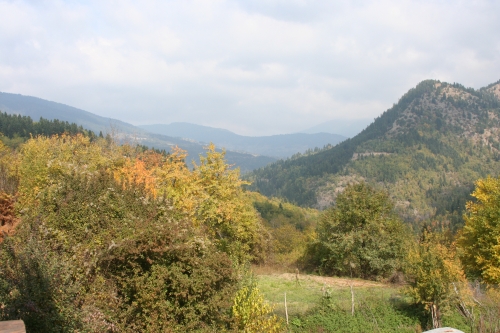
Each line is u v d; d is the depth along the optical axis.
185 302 9.61
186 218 11.91
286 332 13.81
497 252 21.34
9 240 7.38
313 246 31.81
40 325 6.75
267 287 21.75
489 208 23.31
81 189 10.54
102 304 8.49
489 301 15.30
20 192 18.25
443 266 14.55
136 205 10.89
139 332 8.95
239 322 10.73
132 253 9.09
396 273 25.08
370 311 15.37
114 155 24.47
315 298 18.48
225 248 21.58
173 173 21.52
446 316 14.48
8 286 6.74
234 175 23.31
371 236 26.55
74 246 9.29
